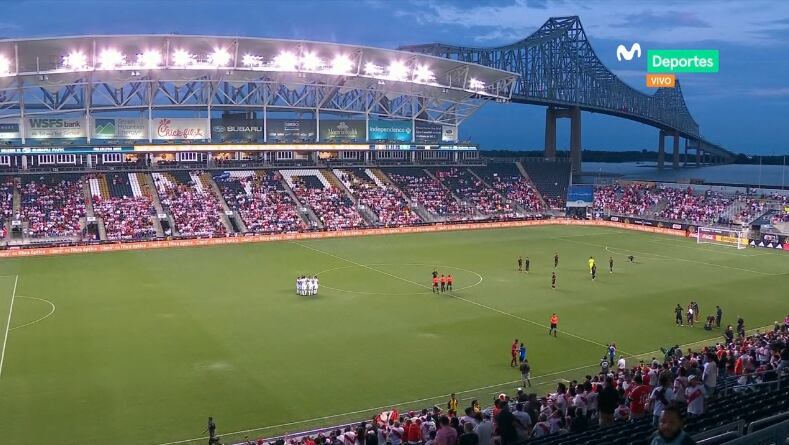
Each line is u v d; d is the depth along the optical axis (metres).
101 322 53.84
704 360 33.78
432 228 111.81
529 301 62.97
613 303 62.59
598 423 25.88
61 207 97.81
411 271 76.38
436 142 131.00
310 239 99.69
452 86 120.00
